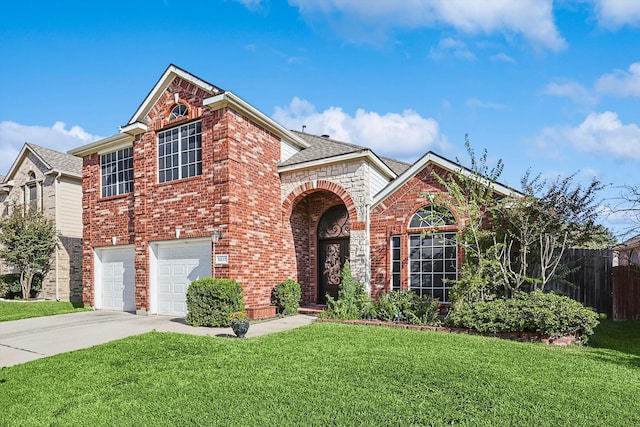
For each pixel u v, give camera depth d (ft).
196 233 42.83
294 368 22.09
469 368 21.76
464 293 34.47
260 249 44.27
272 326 36.76
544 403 17.07
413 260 41.14
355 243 43.60
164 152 46.93
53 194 67.15
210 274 42.75
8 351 29.04
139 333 33.94
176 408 16.97
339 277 50.83
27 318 45.57
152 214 46.60
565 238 32.83
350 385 19.25
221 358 24.61
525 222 33.14
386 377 20.36
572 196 33.76
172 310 45.52
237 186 41.57
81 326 38.68
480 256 34.45
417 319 35.73
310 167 46.75
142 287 46.52
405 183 41.81
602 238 37.24
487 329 31.01
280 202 48.42
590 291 41.57
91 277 54.03
